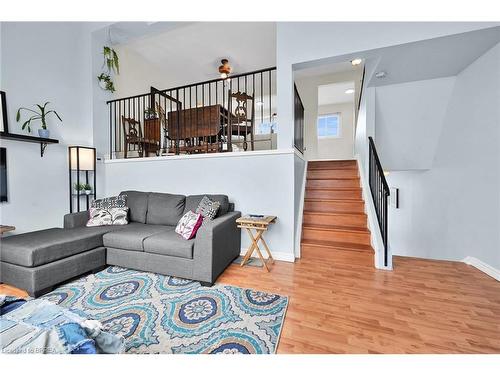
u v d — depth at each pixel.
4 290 2.11
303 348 1.40
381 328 1.58
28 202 3.08
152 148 4.57
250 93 6.72
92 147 3.83
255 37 4.33
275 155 2.92
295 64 2.79
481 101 2.62
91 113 3.86
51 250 2.07
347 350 1.38
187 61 5.23
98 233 2.54
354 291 2.10
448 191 3.34
